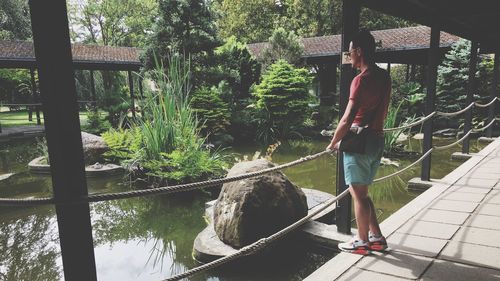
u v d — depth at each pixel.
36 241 5.23
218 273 3.99
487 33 7.73
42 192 7.62
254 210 4.14
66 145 1.51
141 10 34.09
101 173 8.67
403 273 2.54
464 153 8.66
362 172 2.62
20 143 14.05
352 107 2.46
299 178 8.34
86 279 1.63
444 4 5.14
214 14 14.66
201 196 7.19
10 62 16.11
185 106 8.94
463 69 13.46
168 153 8.09
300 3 28.14
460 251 2.89
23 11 30.73
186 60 14.03
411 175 8.05
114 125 16.73
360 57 2.54
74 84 1.52
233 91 15.63
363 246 2.83
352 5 3.51
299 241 4.22
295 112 14.60
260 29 30.56
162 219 6.11
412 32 16.86
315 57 18.30
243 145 13.61
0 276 4.27
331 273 2.57
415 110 15.03
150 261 4.56
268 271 3.95
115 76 24.25
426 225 3.48
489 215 3.72
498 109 13.46
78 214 1.58
